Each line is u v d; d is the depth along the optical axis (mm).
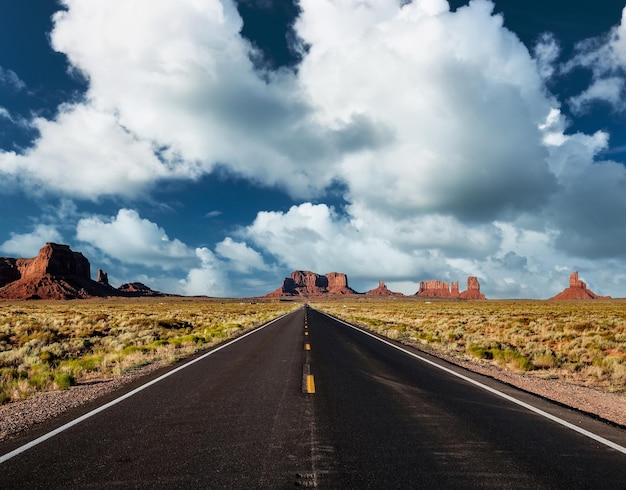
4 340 21203
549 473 4602
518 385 10023
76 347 18297
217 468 4613
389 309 82562
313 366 12352
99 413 6977
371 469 4633
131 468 4605
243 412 7066
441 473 4551
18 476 4379
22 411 7141
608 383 10852
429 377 10820
